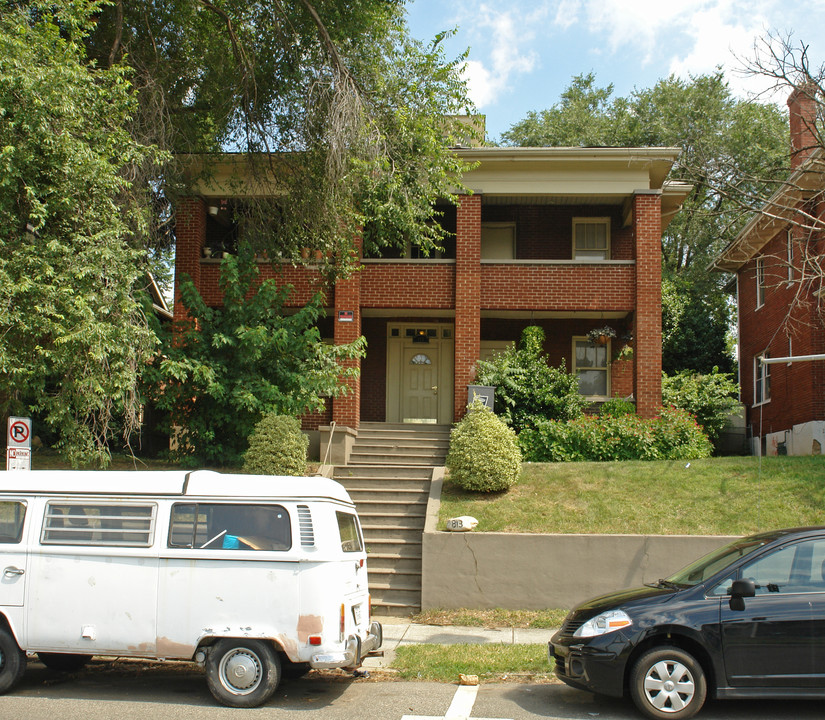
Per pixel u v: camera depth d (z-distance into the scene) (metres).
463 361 17.70
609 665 6.80
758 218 19.36
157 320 13.61
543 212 20.27
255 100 15.72
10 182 10.00
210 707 7.17
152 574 7.42
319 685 8.16
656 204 17.98
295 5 15.27
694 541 11.38
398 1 16.02
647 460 15.25
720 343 27.12
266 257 17.38
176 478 7.71
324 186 15.16
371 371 20.50
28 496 7.74
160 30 15.79
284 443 13.48
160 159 12.87
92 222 10.66
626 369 19.50
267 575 7.32
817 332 18.20
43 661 8.48
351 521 8.41
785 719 6.79
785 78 15.09
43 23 11.27
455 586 11.63
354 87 14.47
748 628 6.69
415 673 8.45
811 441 18.19
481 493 13.47
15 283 9.80
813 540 7.03
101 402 10.42
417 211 15.84
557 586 11.48
